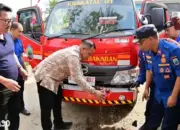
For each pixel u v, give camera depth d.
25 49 5.25
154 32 2.70
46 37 4.60
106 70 4.04
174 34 3.58
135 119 4.54
